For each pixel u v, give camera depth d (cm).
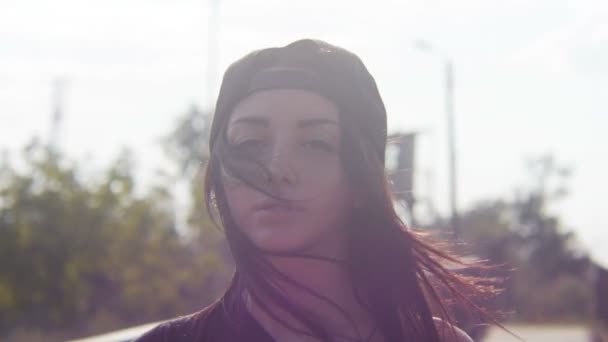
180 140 3738
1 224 1738
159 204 1875
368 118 153
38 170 1791
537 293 4028
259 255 143
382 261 154
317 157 147
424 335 158
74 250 1780
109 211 1834
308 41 154
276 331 149
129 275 1825
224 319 153
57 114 2972
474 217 4612
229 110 150
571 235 5116
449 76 2009
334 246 153
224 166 144
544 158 5191
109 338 304
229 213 145
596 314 999
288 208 142
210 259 1755
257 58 150
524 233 5122
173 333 154
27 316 1797
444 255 170
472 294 172
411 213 186
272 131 147
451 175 1983
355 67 155
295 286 146
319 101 148
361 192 150
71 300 1772
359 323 155
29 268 1741
